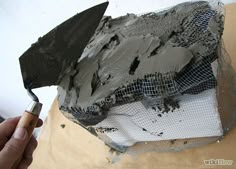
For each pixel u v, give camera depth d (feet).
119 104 1.72
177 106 1.77
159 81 1.59
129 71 1.69
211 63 1.61
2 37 3.52
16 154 1.58
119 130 2.12
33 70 1.65
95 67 1.82
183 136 2.17
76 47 1.81
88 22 1.77
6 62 3.77
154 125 1.99
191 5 1.95
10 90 4.14
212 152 2.09
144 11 3.00
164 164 2.22
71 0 2.99
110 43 1.92
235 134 2.07
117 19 2.14
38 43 1.60
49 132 3.01
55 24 3.27
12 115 4.61
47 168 2.72
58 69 1.80
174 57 1.59
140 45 1.76
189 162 2.13
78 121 2.01
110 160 2.47
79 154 2.67
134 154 2.39
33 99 1.73
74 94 1.80
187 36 1.71
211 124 1.94
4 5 3.20
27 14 3.25
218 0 1.90
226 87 2.18
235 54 2.38
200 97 1.71
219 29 1.67
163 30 1.82
